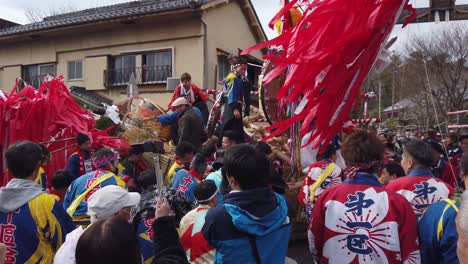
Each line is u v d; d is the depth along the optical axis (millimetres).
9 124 4984
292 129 4523
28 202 2600
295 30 2174
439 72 13164
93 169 3986
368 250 2121
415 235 2127
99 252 1321
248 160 2021
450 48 13273
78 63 13930
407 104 19938
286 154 5680
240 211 1950
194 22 11938
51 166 5234
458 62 13453
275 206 2059
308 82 2094
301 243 5703
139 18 12211
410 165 2916
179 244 1944
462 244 1432
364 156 2271
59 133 5445
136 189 4828
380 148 2297
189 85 7664
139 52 12789
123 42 13039
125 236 1394
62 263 2258
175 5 11883
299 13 4293
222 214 1968
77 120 5371
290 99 2146
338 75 2047
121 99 13023
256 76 14492
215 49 12508
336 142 4203
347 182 2312
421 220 2189
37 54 14664
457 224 1471
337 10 2037
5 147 4961
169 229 1966
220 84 12742
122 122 6961
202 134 6418
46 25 14078
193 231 2357
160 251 1889
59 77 5590
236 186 2084
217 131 6840
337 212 2219
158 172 2398
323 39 2086
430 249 2115
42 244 2621
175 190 2758
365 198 2199
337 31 2059
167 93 12398
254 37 15141
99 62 13352
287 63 1999
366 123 6980
